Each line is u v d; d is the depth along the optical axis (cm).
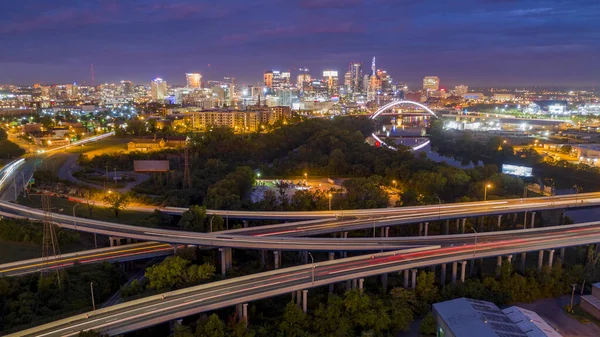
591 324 13112
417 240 16300
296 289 12681
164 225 19675
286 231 17488
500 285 14625
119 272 14812
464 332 11156
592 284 14275
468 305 12450
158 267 13500
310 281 13075
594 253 16850
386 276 14675
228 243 15512
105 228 17100
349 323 12469
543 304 14338
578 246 17462
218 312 12888
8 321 11450
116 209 19925
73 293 13050
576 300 14562
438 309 12369
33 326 10900
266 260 17025
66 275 13388
